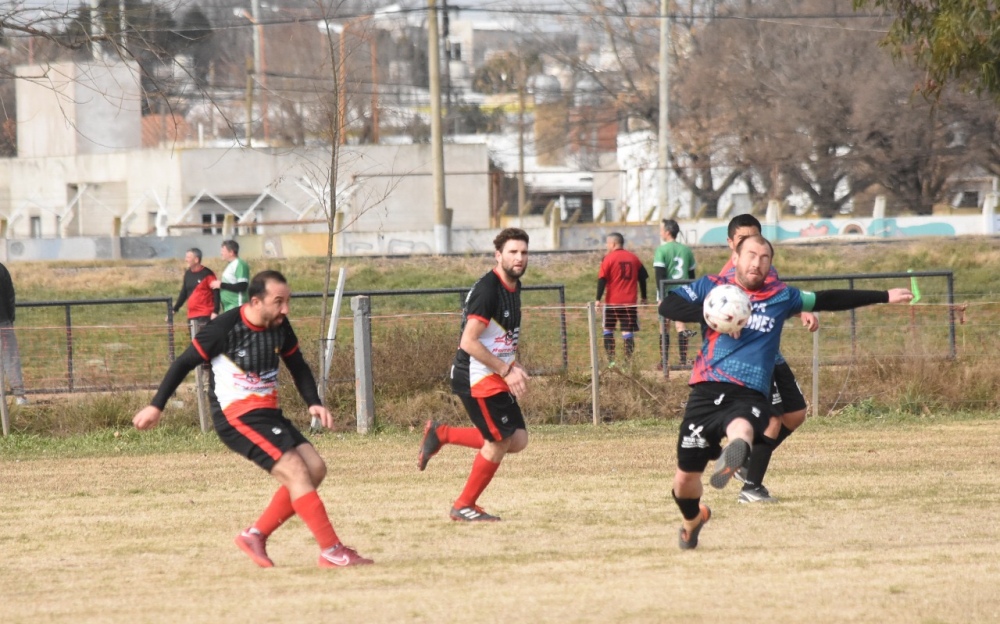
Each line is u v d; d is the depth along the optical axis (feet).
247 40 545.85
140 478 125.18
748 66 533.55
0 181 606.14
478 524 94.79
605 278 189.26
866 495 105.60
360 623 62.59
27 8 152.05
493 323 92.07
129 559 83.92
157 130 601.21
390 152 542.98
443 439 98.84
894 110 492.54
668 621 61.52
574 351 174.19
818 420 160.86
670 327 176.55
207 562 82.23
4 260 447.83
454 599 67.87
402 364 168.04
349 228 523.29
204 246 450.71
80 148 590.96
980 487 109.29
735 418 74.23
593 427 158.92
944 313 182.80
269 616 64.64
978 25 167.63
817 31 514.68
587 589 69.82
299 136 520.42
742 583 70.54
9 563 83.25
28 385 170.91
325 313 172.24
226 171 557.74
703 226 461.78
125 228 579.89
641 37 584.40
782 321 78.02
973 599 65.36
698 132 552.82
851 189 554.87
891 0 180.86
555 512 99.86
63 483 122.52
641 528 91.81
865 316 184.65
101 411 163.43
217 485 119.85
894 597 66.18
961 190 588.91
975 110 475.72
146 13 166.09
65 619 65.31
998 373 169.99
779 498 104.32
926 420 159.94
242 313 78.13
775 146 524.93
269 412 79.30
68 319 178.40
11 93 562.66
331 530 78.79
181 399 169.27
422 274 352.28
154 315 246.88
